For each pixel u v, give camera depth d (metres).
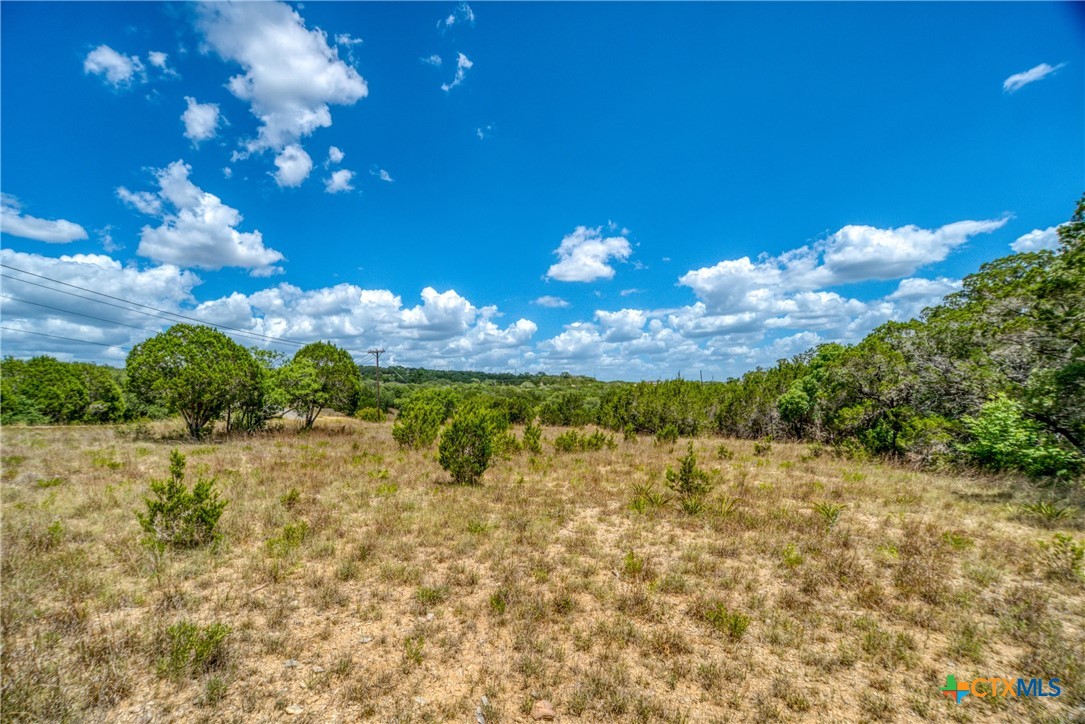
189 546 6.87
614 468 13.84
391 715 3.50
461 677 3.98
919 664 4.12
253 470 12.63
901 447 15.27
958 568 6.20
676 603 5.36
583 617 4.99
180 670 3.86
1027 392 10.28
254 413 23.50
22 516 7.98
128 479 11.46
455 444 11.77
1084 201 9.32
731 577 5.84
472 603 5.31
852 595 5.41
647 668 4.13
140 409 30.12
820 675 4.01
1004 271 14.91
